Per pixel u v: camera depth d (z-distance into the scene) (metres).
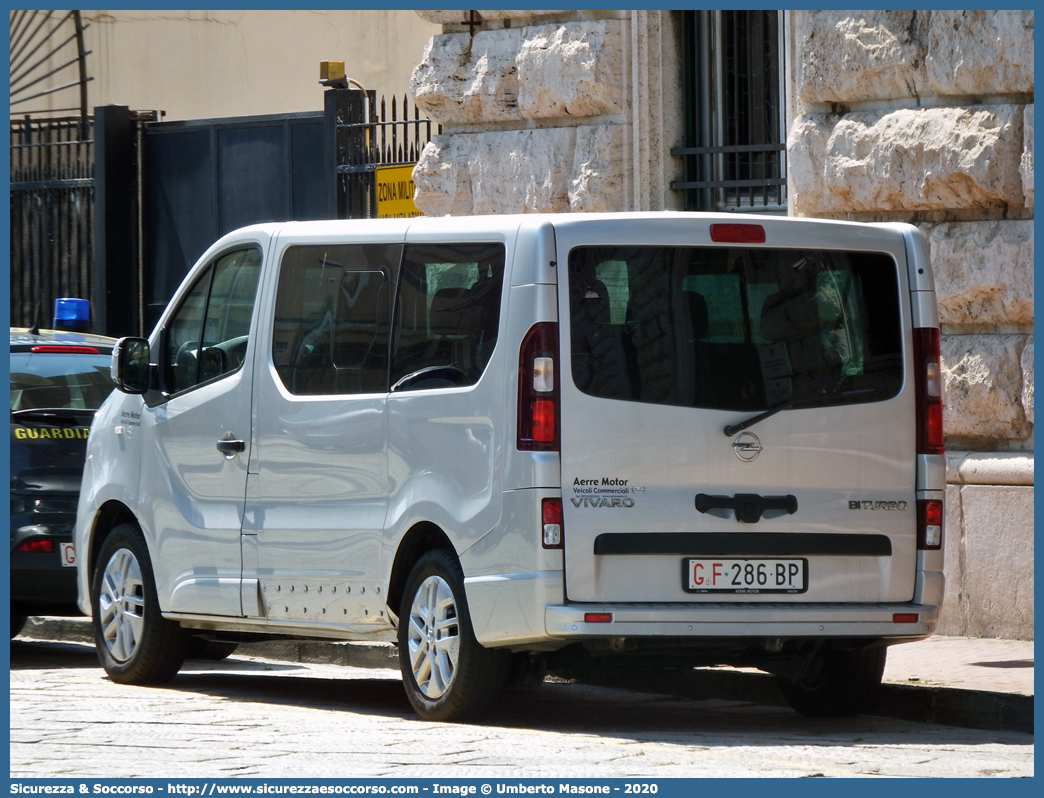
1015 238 27.12
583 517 18.72
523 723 20.45
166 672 24.55
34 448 27.89
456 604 19.58
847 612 19.58
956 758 18.08
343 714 21.06
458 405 19.67
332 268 21.89
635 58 32.38
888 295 20.45
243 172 41.69
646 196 32.50
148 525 24.33
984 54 27.22
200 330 24.03
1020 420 27.16
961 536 27.47
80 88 50.28
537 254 19.03
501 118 34.25
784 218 20.09
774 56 32.19
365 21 47.06
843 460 19.86
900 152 28.25
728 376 19.44
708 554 19.11
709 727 20.67
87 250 43.91
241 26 49.06
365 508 20.92
